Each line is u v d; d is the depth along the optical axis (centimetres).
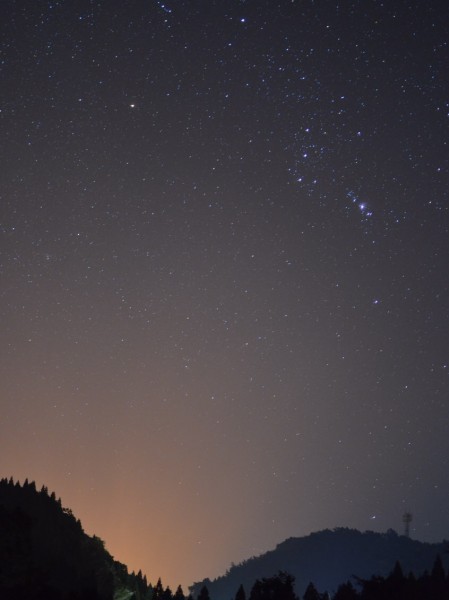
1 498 8912
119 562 9825
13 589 5388
